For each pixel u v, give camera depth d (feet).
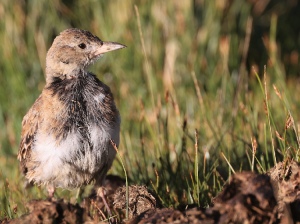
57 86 25.45
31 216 19.12
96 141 24.84
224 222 17.63
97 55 27.35
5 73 45.98
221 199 18.28
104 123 25.13
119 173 32.68
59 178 25.62
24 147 27.22
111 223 25.72
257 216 17.31
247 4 53.42
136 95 44.57
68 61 26.45
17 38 47.78
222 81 45.32
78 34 26.86
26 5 49.47
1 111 43.09
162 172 27.84
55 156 24.49
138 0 47.44
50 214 18.67
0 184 31.55
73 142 24.39
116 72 46.19
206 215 17.99
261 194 17.53
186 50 46.70
